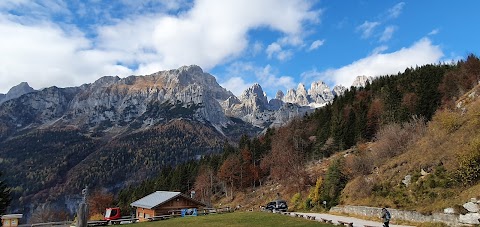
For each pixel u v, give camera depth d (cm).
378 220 3547
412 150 4453
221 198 10600
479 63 7662
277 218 3906
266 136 12938
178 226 3769
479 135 3253
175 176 12225
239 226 3419
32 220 13288
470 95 5338
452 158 3372
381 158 5131
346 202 4706
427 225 2858
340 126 9312
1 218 4391
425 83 8725
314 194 5778
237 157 11081
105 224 4994
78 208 1614
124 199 13025
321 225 3117
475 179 2905
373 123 8956
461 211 2633
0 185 6291
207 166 12000
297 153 8869
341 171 5525
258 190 9331
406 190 3606
